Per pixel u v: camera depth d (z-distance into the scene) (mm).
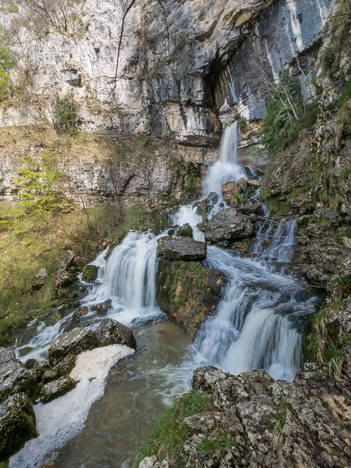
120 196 12289
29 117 13344
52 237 10094
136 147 13602
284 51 10016
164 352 5500
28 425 3527
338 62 5918
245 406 2688
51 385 4434
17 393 3797
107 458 3266
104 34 13727
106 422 3797
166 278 7379
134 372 4883
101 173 11820
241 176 12156
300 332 4051
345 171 5039
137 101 14188
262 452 2080
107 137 13781
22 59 14297
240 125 12812
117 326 5777
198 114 13477
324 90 6266
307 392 2268
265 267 6930
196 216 11352
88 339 5418
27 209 10422
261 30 10500
